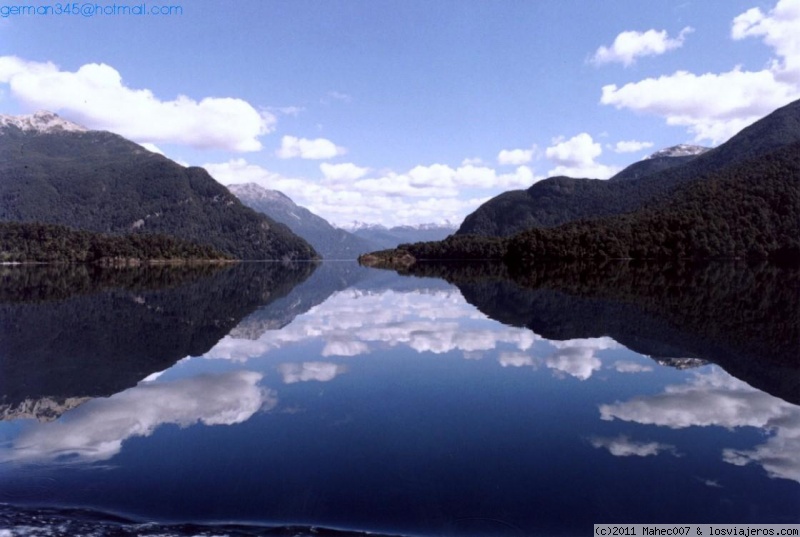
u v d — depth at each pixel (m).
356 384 15.11
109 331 24.86
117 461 9.72
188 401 13.50
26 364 17.75
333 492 8.46
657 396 13.62
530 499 8.23
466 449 10.25
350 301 39.59
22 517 7.62
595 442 10.55
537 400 13.43
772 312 29.33
